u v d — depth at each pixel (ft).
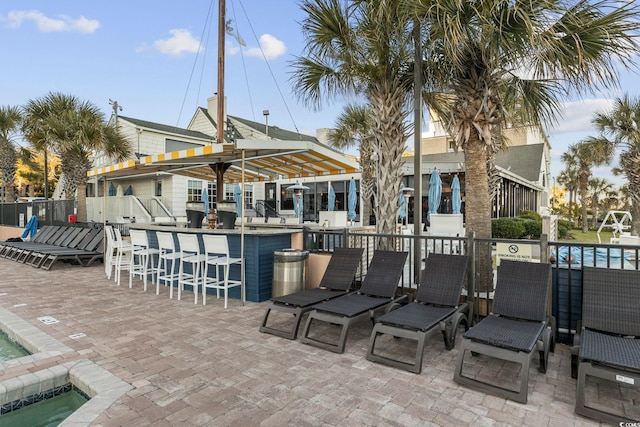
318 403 9.57
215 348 13.38
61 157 44.19
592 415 8.84
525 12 13.03
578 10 13.55
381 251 17.13
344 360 12.38
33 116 44.42
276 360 12.35
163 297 21.29
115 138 45.39
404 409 9.29
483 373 11.53
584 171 97.40
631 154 45.65
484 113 17.07
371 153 48.83
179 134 66.80
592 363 9.17
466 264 14.75
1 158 57.11
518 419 8.88
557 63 14.25
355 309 13.89
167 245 21.44
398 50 19.42
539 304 12.33
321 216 32.76
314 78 21.56
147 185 64.59
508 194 64.49
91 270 30.81
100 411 9.12
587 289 11.87
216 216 27.30
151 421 8.71
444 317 13.05
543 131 20.27
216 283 20.75
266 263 20.70
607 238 68.95
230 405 9.45
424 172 57.00
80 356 12.51
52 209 48.78
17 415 10.42
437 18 14.46
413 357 12.77
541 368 11.47
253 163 26.66
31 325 15.85
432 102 22.30
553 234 38.68
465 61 16.96
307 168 28.02
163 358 12.43
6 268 31.86
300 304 14.71
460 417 8.95
